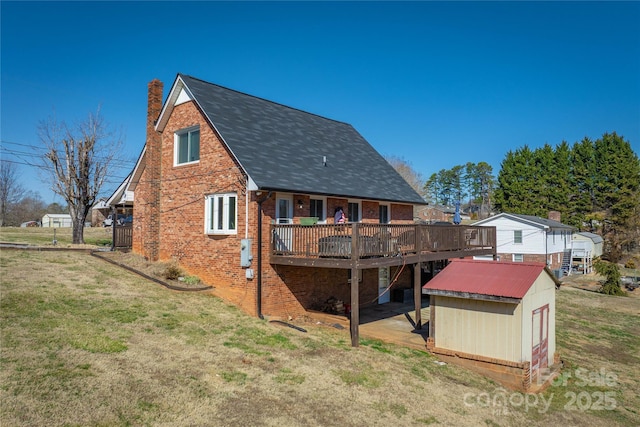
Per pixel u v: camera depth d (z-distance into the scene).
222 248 14.49
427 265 22.02
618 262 51.28
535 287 11.52
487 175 107.06
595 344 16.08
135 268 15.62
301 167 15.49
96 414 6.34
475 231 18.75
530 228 39.19
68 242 23.62
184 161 16.39
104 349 8.66
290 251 13.23
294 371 9.18
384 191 18.06
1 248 17.81
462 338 11.41
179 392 7.42
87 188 22.64
